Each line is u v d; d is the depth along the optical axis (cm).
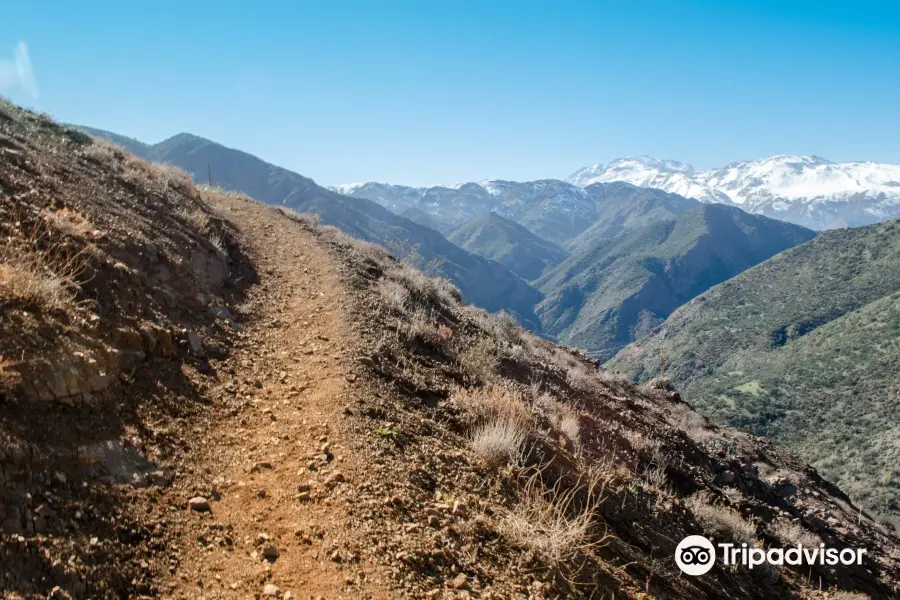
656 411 1816
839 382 8325
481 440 613
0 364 391
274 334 833
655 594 508
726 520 906
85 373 455
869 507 4978
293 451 490
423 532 416
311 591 332
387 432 554
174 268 862
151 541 342
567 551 462
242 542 367
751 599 696
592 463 788
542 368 1355
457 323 1374
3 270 494
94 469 377
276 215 1959
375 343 833
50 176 923
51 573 282
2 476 317
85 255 663
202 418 525
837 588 944
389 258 1977
